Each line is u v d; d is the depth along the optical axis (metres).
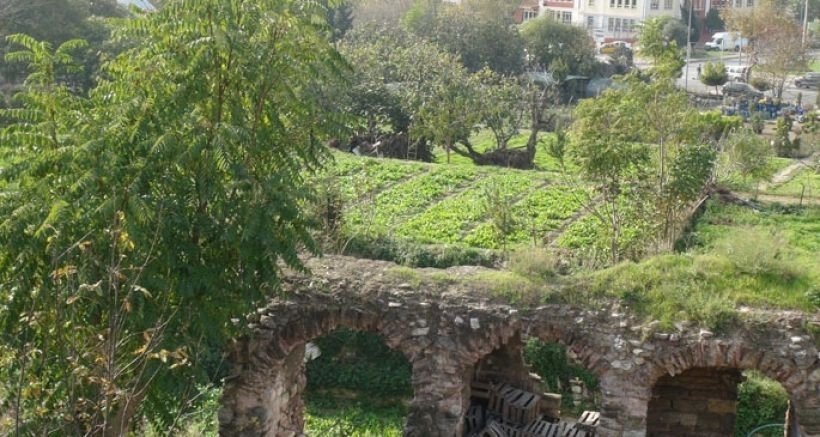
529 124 57.44
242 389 16.61
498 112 49.34
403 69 50.88
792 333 15.02
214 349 22.20
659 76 30.55
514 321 16.02
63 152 12.98
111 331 11.90
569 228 32.34
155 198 13.31
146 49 14.38
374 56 51.06
